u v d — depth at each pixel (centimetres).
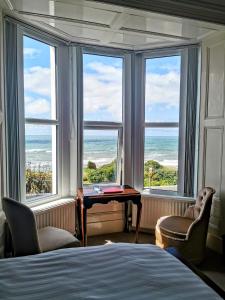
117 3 247
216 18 283
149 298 127
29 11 266
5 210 231
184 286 138
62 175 361
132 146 394
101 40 350
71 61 357
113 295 130
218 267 287
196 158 364
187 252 282
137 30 311
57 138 359
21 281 143
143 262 164
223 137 312
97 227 374
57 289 136
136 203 328
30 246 228
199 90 356
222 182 315
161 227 299
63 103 358
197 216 314
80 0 239
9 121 283
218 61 320
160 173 393
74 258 170
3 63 273
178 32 317
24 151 306
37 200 329
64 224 342
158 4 259
